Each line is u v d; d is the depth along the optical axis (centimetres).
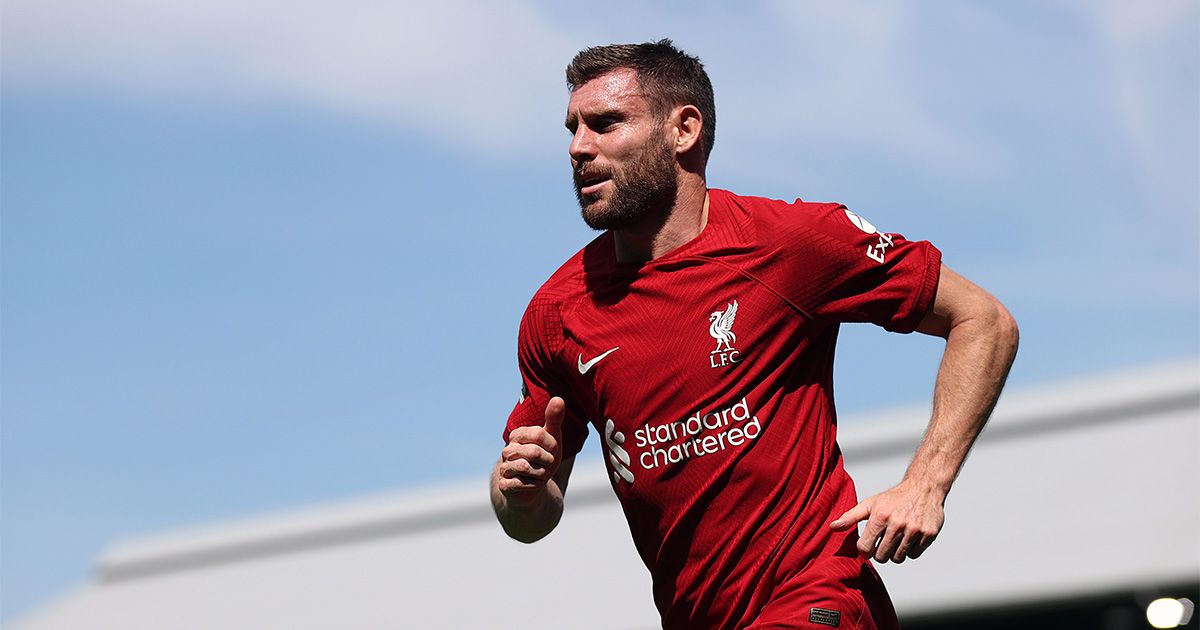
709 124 1060
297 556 5728
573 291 1062
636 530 1061
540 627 4319
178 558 5988
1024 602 3344
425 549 5353
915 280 1007
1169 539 3372
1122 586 3238
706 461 1009
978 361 998
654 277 1024
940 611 3441
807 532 1002
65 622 5781
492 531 5294
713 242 1021
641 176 1014
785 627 980
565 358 1061
